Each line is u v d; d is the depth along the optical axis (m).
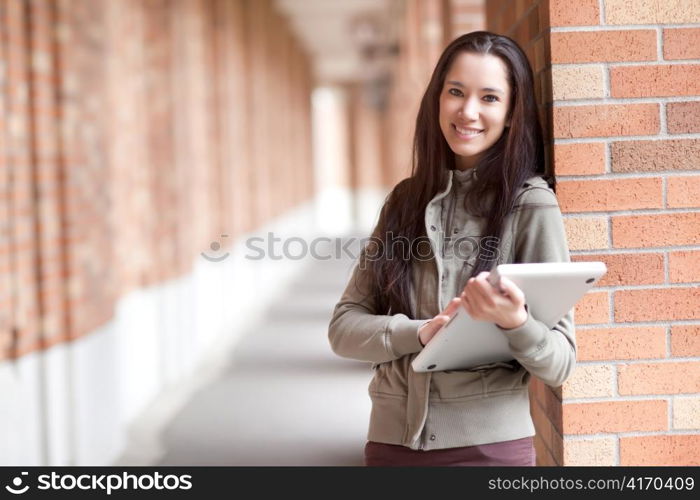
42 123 9.56
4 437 8.50
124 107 13.91
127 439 12.32
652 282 5.05
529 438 4.33
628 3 4.98
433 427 4.23
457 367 4.23
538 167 4.55
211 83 22.42
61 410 9.92
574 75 4.98
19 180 9.13
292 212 44.50
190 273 17.62
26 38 9.41
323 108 77.19
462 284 4.29
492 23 7.12
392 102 47.69
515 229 4.24
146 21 15.60
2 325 8.74
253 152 28.94
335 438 11.83
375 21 42.97
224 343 20.11
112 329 11.74
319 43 52.09
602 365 5.08
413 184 4.52
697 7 4.99
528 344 3.82
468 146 4.31
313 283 31.55
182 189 16.91
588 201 5.02
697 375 5.08
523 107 4.29
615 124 5.00
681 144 5.01
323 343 19.61
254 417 13.26
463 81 4.29
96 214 11.14
